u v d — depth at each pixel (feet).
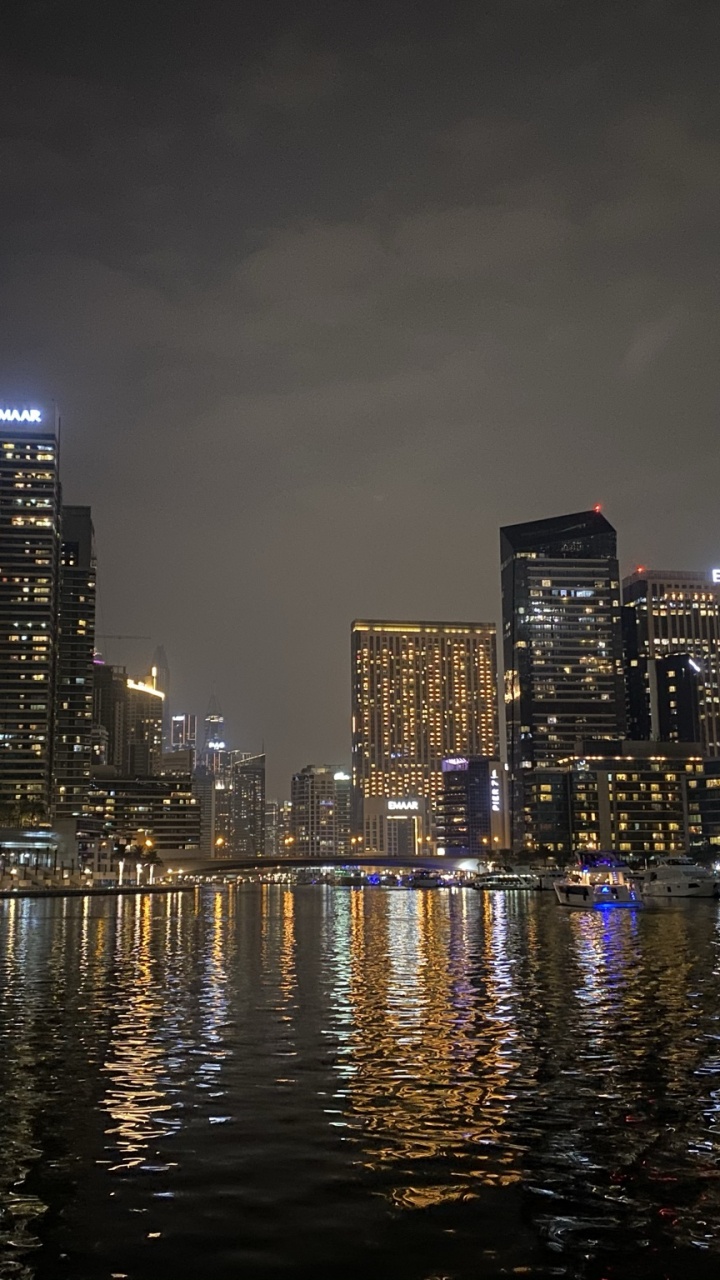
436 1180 78.28
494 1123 93.20
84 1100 102.01
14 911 565.94
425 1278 62.54
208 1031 142.20
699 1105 99.40
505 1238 67.82
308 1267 63.87
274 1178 78.74
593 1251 66.03
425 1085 107.76
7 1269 63.62
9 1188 76.84
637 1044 130.93
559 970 225.76
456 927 404.77
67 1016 157.69
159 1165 81.71
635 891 576.61
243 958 262.26
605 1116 95.45
